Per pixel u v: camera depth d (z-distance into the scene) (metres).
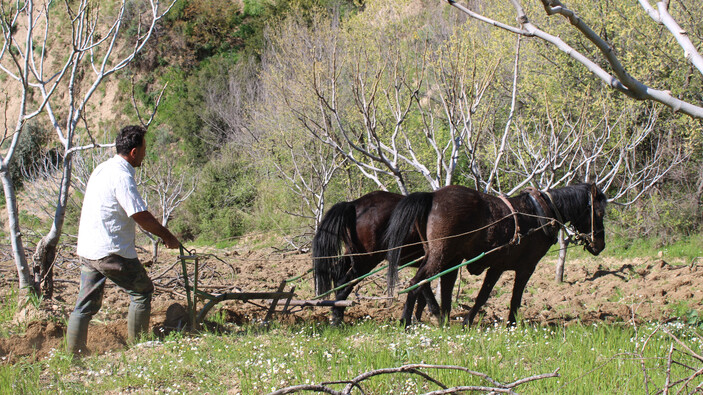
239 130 25.98
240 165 23.72
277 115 18.41
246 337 6.52
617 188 16.67
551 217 7.96
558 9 3.01
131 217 5.75
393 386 5.02
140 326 6.20
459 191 7.39
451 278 7.73
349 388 3.58
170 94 32.53
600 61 14.77
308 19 26.20
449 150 17.08
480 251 7.50
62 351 5.97
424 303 8.30
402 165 16.23
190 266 13.03
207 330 6.68
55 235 7.89
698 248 14.76
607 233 16.45
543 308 9.91
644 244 15.54
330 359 5.63
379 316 8.62
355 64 10.23
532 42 14.68
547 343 6.34
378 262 7.81
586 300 10.47
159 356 5.71
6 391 4.84
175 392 4.88
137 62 33.44
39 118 32.59
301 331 6.59
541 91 14.14
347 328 7.25
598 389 5.16
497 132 15.41
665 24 3.11
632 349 6.25
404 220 7.17
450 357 5.70
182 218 23.27
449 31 17.61
